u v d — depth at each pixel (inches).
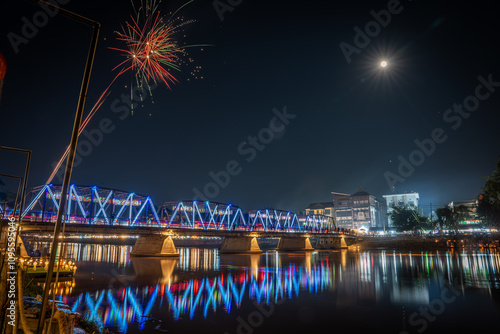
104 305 1135.0
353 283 1718.8
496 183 2925.7
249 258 3553.2
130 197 3294.8
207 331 888.9
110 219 3112.7
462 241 4539.9
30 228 2331.4
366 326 964.0
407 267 2411.4
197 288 1541.6
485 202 3949.3
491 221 4136.3
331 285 1658.5
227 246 4584.2
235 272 2194.9
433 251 4215.1
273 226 5797.2
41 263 1446.9
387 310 1141.7
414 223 6195.9
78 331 476.4
